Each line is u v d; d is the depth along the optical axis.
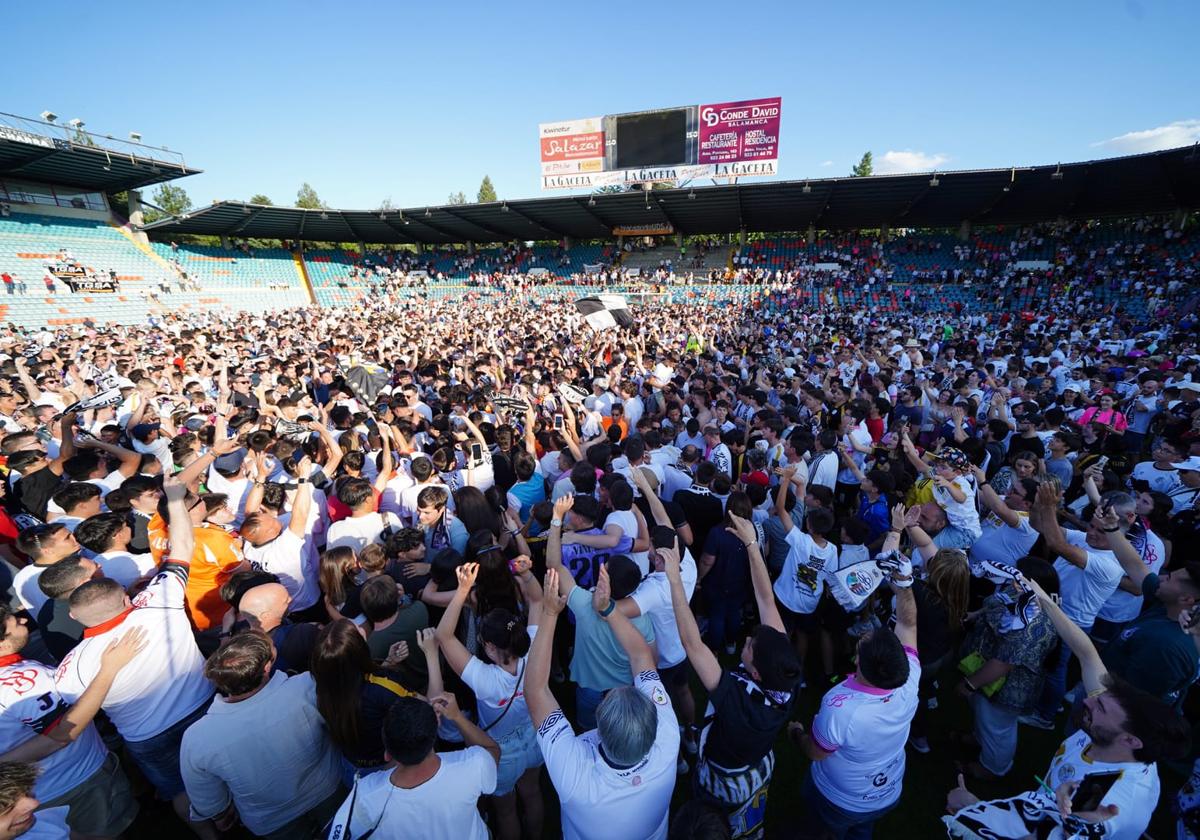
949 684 5.24
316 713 2.90
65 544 4.07
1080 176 26.16
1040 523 4.36
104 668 2.87
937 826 3.88
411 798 2.35
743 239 41.78
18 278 29.34
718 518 5.80
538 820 3.59
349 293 45.97
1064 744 2.71
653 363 14.66
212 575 4.46
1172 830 3.90
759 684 2.74
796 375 12.43
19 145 27.19
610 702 2.31
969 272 33.94
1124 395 10.59
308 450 6.93
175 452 6.62
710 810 2.26
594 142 35.22
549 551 3.73
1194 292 25.42
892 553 3.36
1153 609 3.84
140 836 3.81
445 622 3.12
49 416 8.16
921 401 9.19
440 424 7.84
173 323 30.41
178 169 34.22
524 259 47.25
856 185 29.33
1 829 2.14
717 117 32.81
